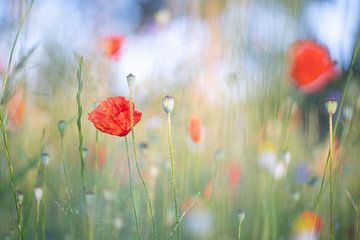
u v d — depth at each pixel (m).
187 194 1.43
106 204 1.28
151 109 1.82
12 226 1.25
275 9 1.48
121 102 1.05
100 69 1.54
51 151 1.46
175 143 1.50
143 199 1.33
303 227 1.31
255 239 1.38
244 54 1.51
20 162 1.39
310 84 1.44
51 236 1.38
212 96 1.62
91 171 1.42
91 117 1.03
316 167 1.72
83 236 1.25
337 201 1.42
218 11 1.66
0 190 1.27
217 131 1.58
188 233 1.38
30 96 1.59
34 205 1.34
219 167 1.46
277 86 1.47
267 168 1.40
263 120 1.48
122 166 1.46
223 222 1.42
